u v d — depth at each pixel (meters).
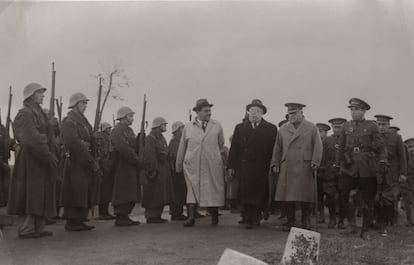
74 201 5.23
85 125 5.41
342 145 5.23
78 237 4.77
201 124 5.89
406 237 4.94
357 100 5.04
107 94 5.60
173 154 6.66
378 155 5.06
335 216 5.82
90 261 3.71
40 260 3.79
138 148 6.11
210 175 5.80
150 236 4.82
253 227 5.49
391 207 5.70
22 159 4.77
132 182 5.95
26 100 4.83
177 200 6.61
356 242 4.59
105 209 6.57
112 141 5.90
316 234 3.57
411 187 6.40
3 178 5.71
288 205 5.43
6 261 3.73
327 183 5.90
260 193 5.51
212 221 5.88
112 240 4.63
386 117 5.84
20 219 4.78
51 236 4.84
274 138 5.62
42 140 4.72
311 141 5.44
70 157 5.26
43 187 4.77
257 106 5.54
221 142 5.96
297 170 5.39
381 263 3.83
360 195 5.27
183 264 3.68
